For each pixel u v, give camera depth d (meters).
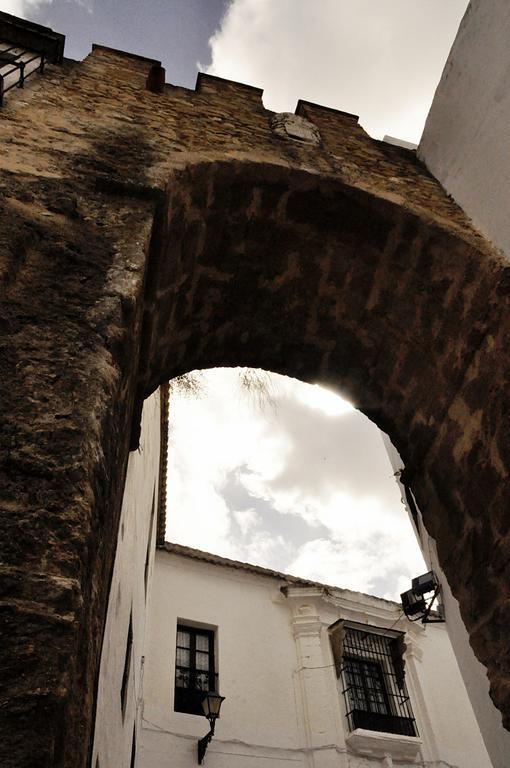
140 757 7.30
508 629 3.21
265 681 8.91
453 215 4.13
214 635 9.22
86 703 1.57
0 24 4.13
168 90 4.56
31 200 2.65
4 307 2.02
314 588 10.16
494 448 3.46
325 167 4.14
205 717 7.99
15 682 1.14
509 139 3.75
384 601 10.70
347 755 8.45
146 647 8.41
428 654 10.63
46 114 3.53
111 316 2.21
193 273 3.92
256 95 5.05
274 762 8.06
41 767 1.05
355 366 4.57
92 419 1.76
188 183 3.51
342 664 9.62
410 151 5.08
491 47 4.00
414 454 4.33
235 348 4.55
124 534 4.19
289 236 4.11
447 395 3.93
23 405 1.72
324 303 4.38
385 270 4.16
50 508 1.48
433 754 9.15
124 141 3.56
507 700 3.14
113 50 4.82
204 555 10.03
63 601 1.30
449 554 3.87
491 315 3.60
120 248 2.65
